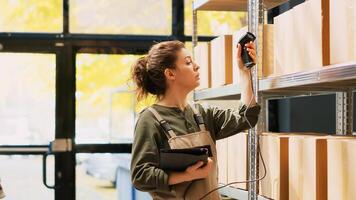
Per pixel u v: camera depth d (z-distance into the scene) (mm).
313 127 4125
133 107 4496
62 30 4438
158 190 1994
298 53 2107
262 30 2439
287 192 2266
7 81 4430
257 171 2486
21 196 4492
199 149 1932
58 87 4441
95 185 4539
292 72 2166
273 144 2334
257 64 2426
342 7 1793
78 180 4496
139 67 2205
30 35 4395
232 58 2924
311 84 2135
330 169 1913
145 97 2236
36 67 4445
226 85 2922
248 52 2195
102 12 4484
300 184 2115
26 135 4465
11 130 4453
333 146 1893
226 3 3268
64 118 4453
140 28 4531
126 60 4539
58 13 4434
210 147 2117
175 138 2039
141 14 4527
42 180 4484
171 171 1975
